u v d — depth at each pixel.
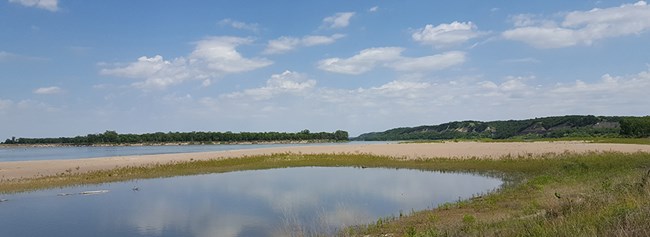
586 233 7.56
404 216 15.69
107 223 16.17
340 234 13.30
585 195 13.27
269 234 14.11
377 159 42.47
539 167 30.09
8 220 16.78
